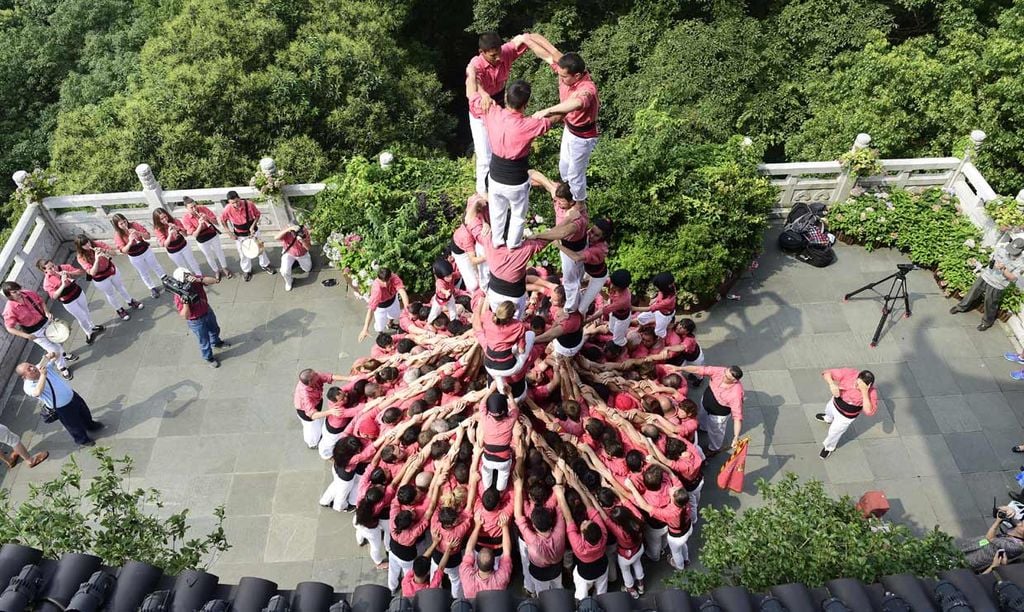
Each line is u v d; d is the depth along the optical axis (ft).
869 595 17.58
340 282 46.42
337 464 31.65
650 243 42.70
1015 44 51.80
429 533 31.76
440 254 42.83
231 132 59.82
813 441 37.65
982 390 39.91
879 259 47.26
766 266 47.14
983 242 44.73
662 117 45.75
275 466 36.78
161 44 61.67
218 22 61.21
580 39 71.82
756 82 62.69
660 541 31.22
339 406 33.14
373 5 69.00
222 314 44.45
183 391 40.34
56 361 40.93
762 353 41.93
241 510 35.01
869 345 42.22
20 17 76.28
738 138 46.78
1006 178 54.85
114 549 23.65
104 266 41.55
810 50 63.93
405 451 30.71
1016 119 52.19
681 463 30.01
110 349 42.63
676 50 61.41
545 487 28.60
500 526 28.58
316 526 34.32
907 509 35.01
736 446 33.09
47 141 69.82
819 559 22.24
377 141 63.10
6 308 37.88
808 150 58.70
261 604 18.03
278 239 43.98
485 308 24.26
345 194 45.14
